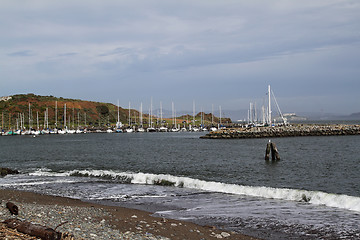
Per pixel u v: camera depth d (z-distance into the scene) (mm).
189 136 139625
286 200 20781
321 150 62438
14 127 172250
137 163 43562
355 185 27375
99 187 25891
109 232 12812
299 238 13672
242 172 34969
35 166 41094
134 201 20719
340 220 16141
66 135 155750
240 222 15852
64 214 15375
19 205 16344
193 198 21547
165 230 13805
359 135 114562
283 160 46344
